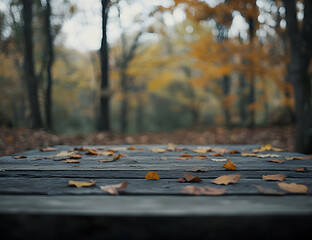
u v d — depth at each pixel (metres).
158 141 9.65
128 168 2.01
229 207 1.03
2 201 1.12
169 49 16.75
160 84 15.73
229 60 12.25
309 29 5.90
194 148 3.43
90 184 1.46
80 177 1.72
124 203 1.09
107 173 1.83
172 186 1.44
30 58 10.68
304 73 5.96
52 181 1.58
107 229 0.94
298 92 5.99
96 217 0.94
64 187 1.42
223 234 0.93
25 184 1.49
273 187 1.40
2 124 9.37
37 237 0.95
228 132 11.79
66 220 0.95
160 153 2.96
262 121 15.62
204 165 2.14
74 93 20.52
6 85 16.02
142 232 0.93
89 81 18.06
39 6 11.86
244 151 3.12
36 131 8.94
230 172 1.86
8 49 12.76
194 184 1.49
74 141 8.18
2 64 14.37
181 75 19.77
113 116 25.48
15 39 12.20
